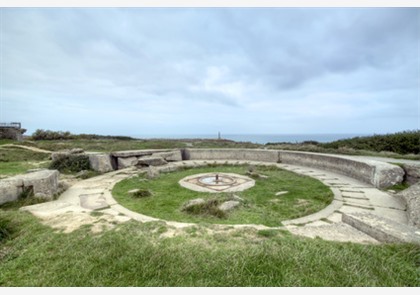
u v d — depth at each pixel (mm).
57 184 6164
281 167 9641
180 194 6074
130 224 3475
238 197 5516
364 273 2072
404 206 4984
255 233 3125
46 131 23938
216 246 2639
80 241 2844
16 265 2361
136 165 9898
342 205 5082
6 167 8945
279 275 2066
